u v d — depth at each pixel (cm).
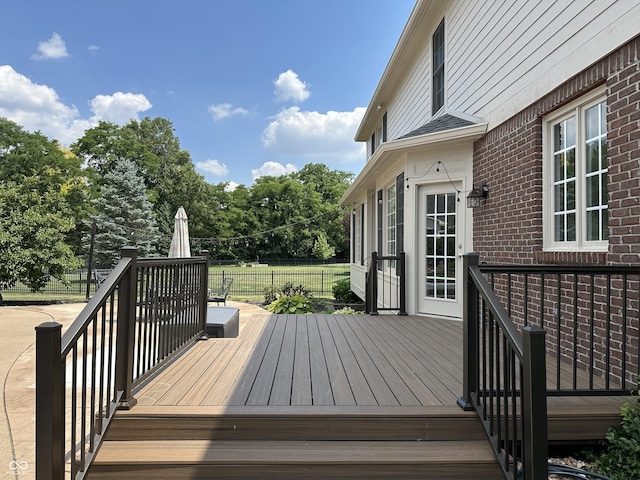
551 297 384
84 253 2195
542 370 180
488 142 525
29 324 701
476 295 255
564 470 234
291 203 4238
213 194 3950
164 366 343
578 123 363
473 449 233
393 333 486
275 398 267
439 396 271
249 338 457
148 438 242
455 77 650
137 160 3256
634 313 286
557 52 380
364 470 220
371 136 1527
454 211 593
